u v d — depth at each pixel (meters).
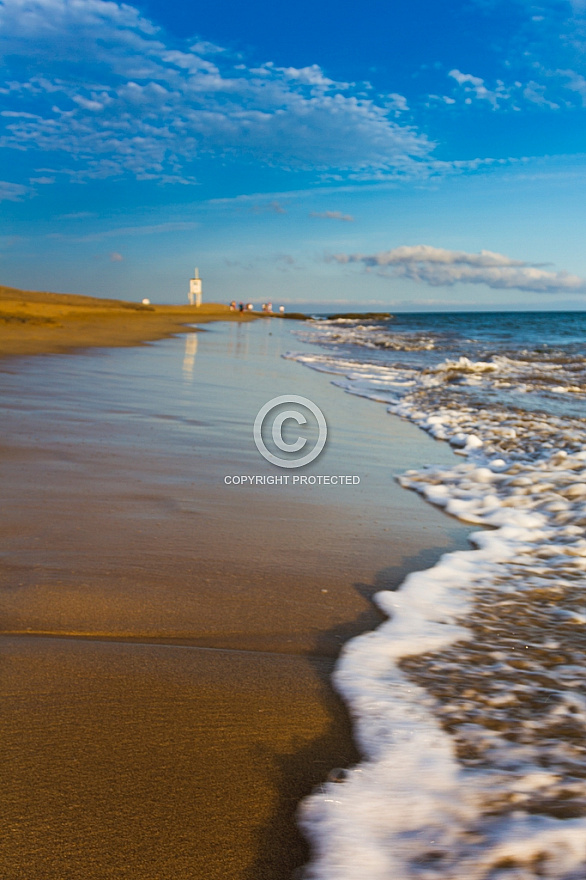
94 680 2.12
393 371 15.38
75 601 2.70
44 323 20.30
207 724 1.91
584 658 2.37
